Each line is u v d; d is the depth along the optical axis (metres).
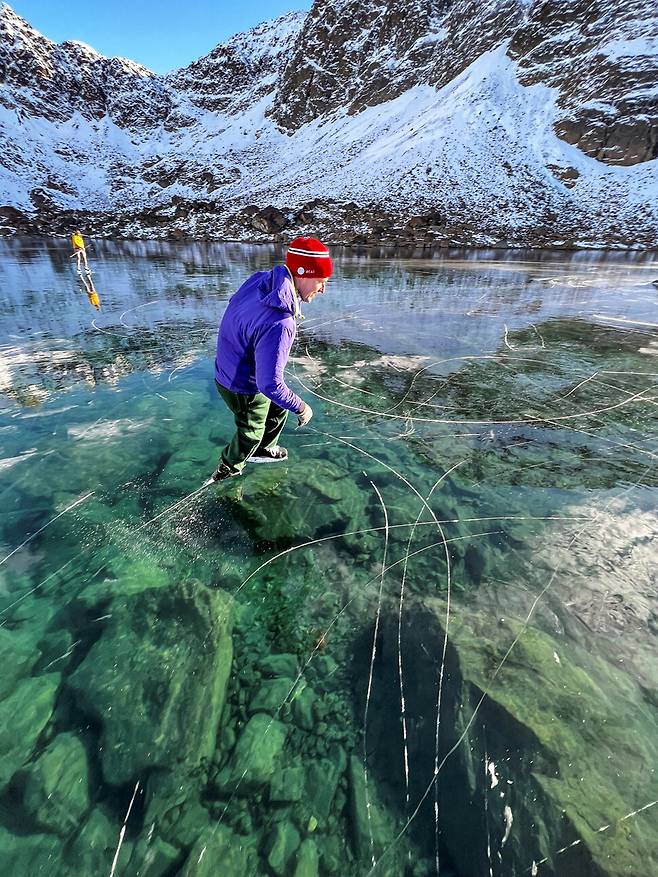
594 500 2.08
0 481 2.21
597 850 0.90
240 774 1.07
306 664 1.35
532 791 1.01
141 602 1.55
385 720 1.19
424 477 2.30
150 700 1.23
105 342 4.66
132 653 1.36
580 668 1.29
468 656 1.34
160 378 3.65
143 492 2.15
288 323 1.57
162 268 11.63
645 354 4.25
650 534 1.84
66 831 0.96
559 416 2.96
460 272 10.95
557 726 1.13
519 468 2.36
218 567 1.71
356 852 0.94
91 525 1.92
